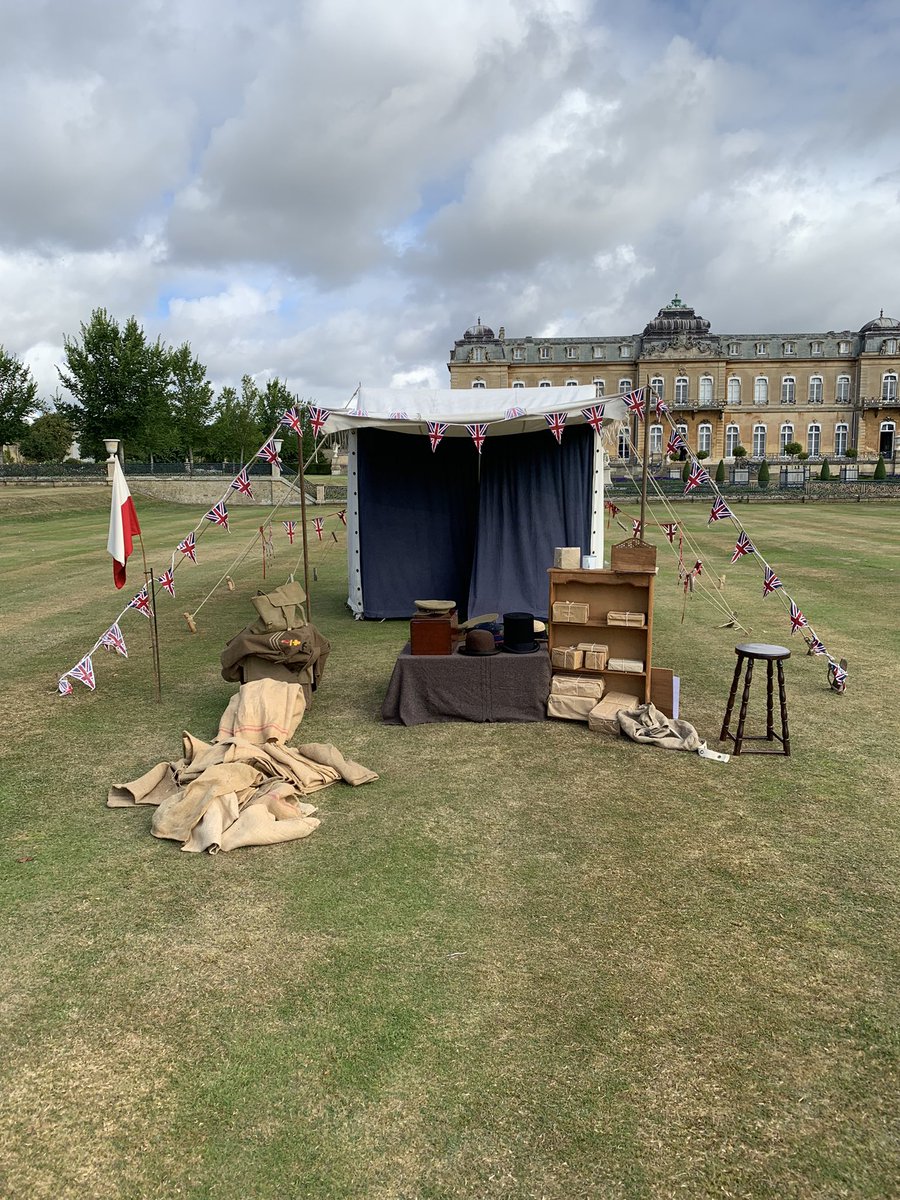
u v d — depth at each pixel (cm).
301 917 355
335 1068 265
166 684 755
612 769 528
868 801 475
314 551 2003
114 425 4797
